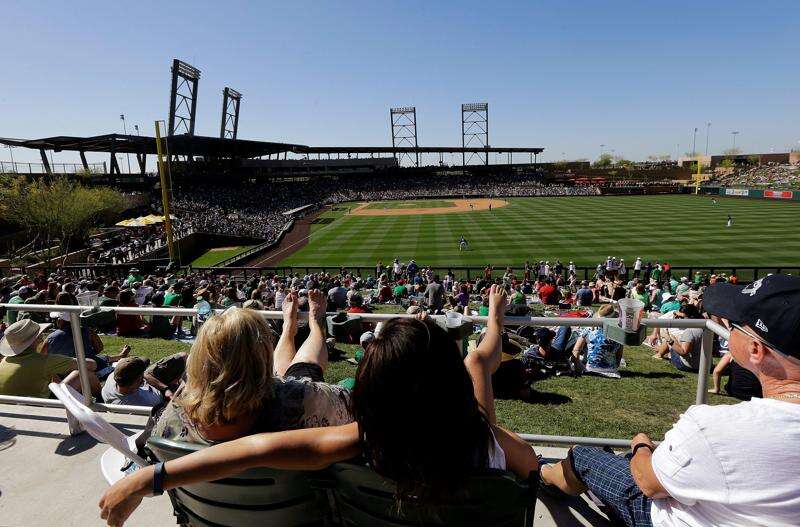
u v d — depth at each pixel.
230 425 1.82
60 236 38.34
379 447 1.49
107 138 64.56
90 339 5.98
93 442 3.65
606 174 121.06
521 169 117.44
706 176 122.44
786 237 34.53
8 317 9.28
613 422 4.96
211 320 1.84
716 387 6.09
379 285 21.03
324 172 105.00
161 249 36.66
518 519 1.67
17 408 4.16
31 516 2.86
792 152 133.25
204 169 85.50
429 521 1.61
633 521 2.17
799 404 1.61
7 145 60.84
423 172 110.25
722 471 1.57
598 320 2.99
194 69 83.88
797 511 1.50
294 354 2.88
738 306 1.75
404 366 1.45
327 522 1.87
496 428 1.89
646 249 32.50
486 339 2.42
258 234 45.59
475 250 34.72
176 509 2.03
